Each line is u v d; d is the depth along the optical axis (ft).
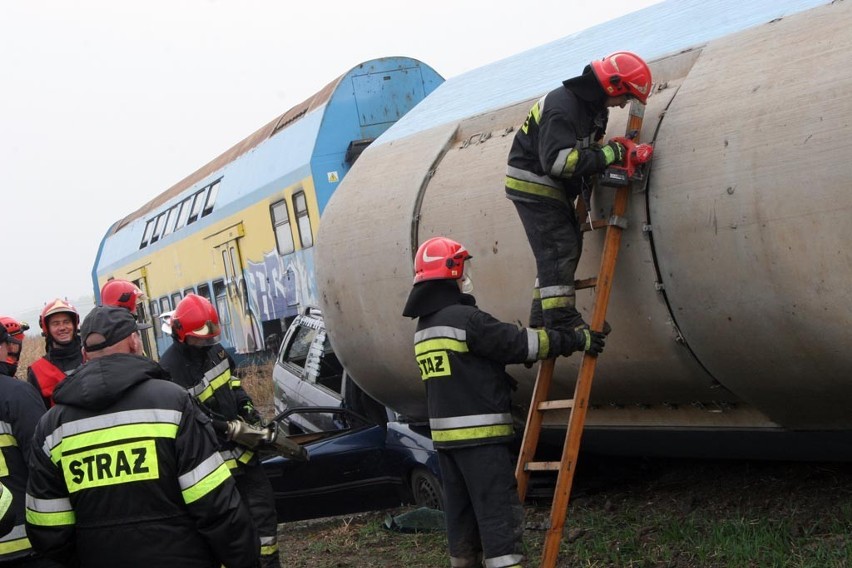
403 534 22.99
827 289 14.35
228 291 61.16
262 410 48.80
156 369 11.66
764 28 16.22
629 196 16.55
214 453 11.51
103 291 19.90
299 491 24.49
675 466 23.58
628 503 21.80
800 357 15.37
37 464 11.50
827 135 14.06
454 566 16.11
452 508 16.08
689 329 16.51
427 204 21.58
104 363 11.37
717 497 20.62
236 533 11.44
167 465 11.23
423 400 23.88
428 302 15.75
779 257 14.74
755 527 18.04
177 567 11.27
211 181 64.03
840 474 19.74
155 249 75.61
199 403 18.31
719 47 16.81
